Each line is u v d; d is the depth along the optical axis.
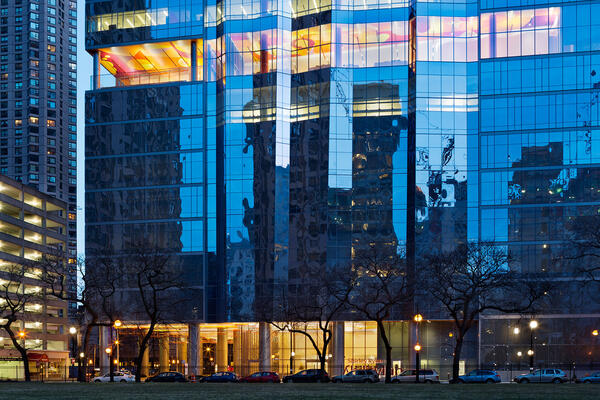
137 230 128.88
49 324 152.38
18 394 38.38
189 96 130.88
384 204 122.94
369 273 105.94
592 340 110.56
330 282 107.81
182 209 128.25
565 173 118.69
